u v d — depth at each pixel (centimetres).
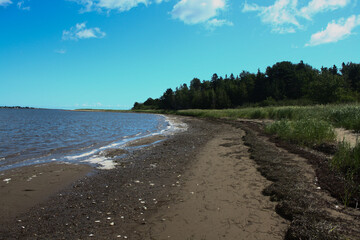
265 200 460
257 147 941
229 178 604
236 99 7119
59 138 1564
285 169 630
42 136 1667
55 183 607
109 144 1299
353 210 395
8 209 450
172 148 1103
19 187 572
